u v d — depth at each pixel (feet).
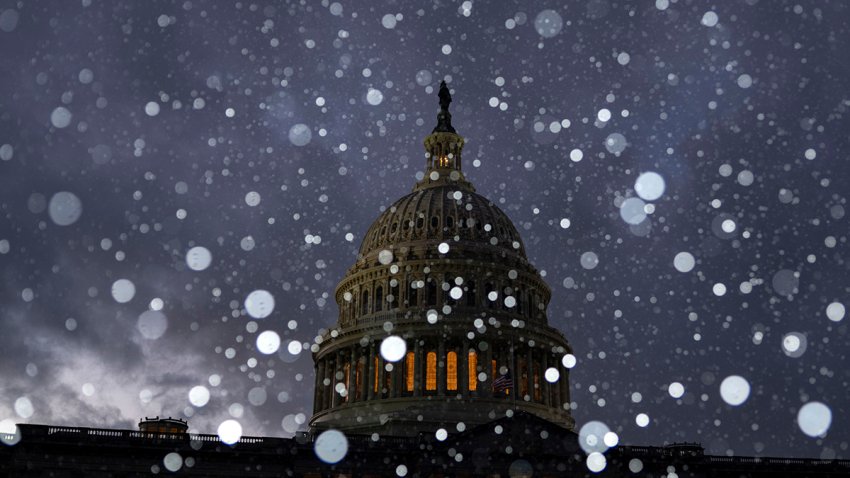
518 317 372.38
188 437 280.31
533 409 350.02
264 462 277.64
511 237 408.67
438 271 374.22
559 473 287.48
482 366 350.84
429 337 356.59
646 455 297.33
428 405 337.93
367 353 361.92
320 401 385.29
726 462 300.61
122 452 268.62
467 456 286.05
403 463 284.82
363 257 401.08
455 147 447.01
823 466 302.04
